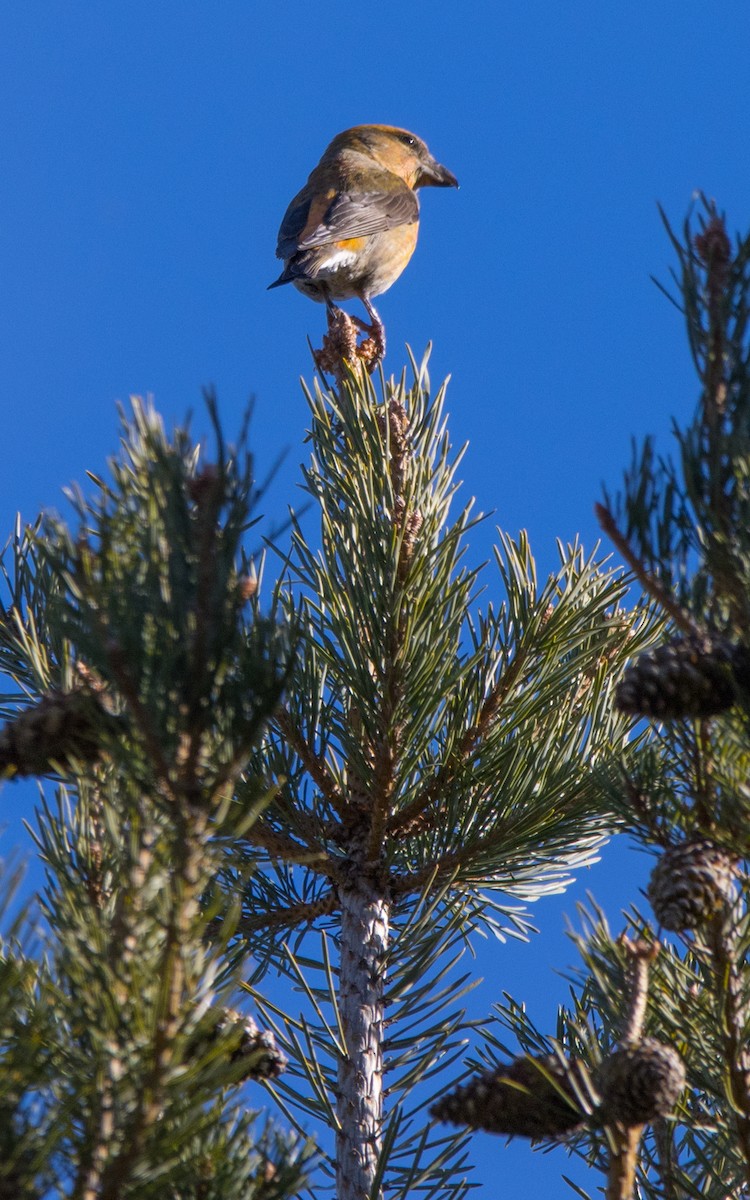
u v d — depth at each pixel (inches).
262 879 266.5
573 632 264.7
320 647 252.2
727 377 158.9
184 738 133.3
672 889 159.9
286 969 254.5
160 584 135.4
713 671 153.5
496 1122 160.7
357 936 249.3
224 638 133.2
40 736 143.9
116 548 140.9
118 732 139.3
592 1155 190.9
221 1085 130.6
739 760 171.9
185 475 137.1
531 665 264.1
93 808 175.2
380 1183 195.3
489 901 272.4
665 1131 178.9
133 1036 130.0
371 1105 229.1
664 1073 150.3
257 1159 147.3
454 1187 201.8
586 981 185.6
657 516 159.0
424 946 244.1
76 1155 128.8
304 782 263.6
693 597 159.3
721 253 160.4
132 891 138.5
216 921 235.8
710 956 170.4
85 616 133.9
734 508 155.2
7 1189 121.5
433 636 251.4
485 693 267.4
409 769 251.6
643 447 160.2
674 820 179.0
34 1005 141.1
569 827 259.3
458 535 254.7
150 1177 128.2
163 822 142.6
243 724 134.0
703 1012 171.2
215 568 133.4
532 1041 215.0
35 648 251.1
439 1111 162.9
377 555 252.1
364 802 263.7
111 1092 128.0
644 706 154.2
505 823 258.7
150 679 131.8
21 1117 128.1
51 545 150.5
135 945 136.2
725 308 158.7
